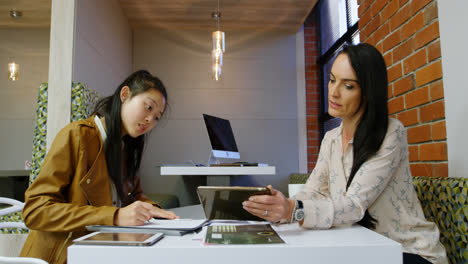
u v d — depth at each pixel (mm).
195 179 4406
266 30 5223
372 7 2520
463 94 1554
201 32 5188
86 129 1307
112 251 703
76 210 1056
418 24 1916
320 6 5016
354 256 726
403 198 1188
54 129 2594
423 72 1875
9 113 4938
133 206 1017
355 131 1184
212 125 3420
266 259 709
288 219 952
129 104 1381
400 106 2131
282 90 5172
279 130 5113
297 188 1701
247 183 4984
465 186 1294
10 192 3229
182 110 5055
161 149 4965
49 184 1180
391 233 1163
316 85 5176
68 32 2715
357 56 1181
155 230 893
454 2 1604
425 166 1871
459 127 1584
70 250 703
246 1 4262
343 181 1268
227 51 5188
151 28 5129
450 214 1365
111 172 1329
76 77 2791
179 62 5125
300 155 5082
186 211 1748
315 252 718
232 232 858
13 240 1497
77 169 1242
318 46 5137
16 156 4883
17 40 5047
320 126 5070
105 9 3723
